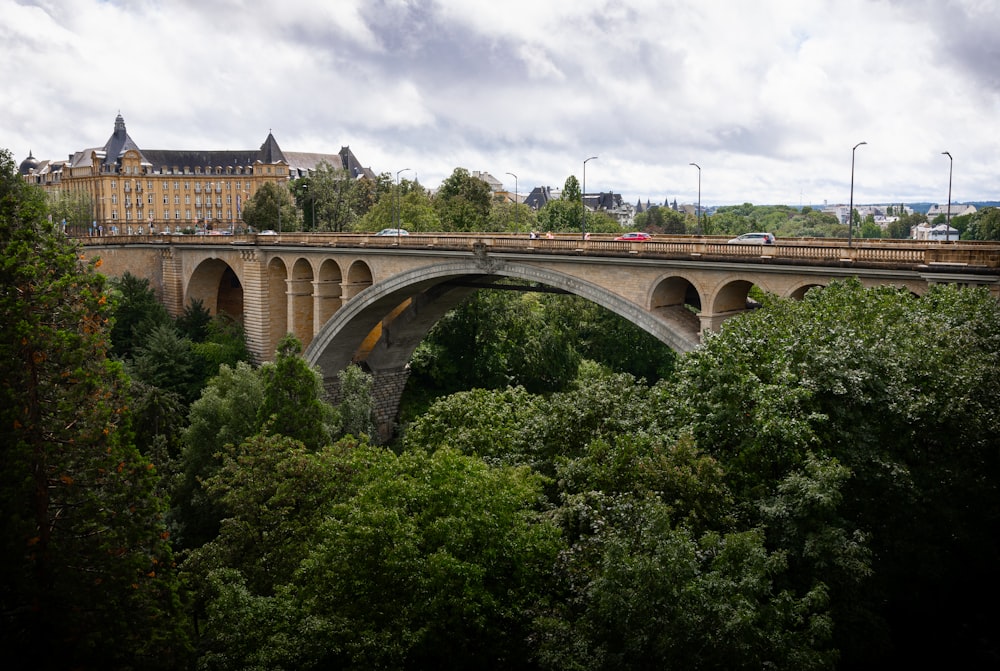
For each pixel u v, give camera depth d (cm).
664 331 5234
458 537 2767
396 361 9069
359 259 7581
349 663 2700
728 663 2088
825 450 2883
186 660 2897
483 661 2739
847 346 3102
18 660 2619
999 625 3297
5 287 2823
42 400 2820
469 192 13700
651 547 2273
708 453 3114
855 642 2697
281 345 5378
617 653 2241
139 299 9450
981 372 3086
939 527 3138
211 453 5753
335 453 4238
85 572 2775
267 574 3538
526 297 11375
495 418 4284
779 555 2341
